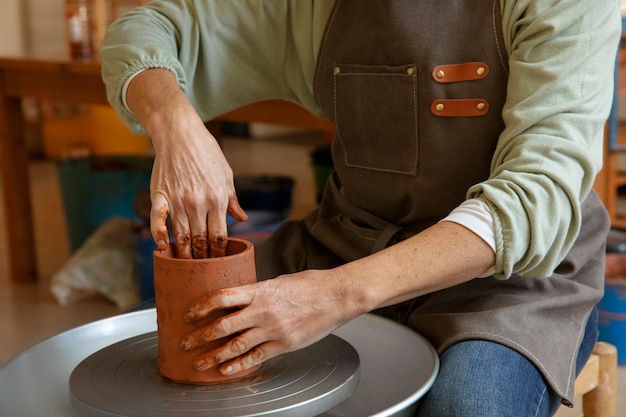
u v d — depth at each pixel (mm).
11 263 3486
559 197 1140
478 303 1293
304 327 1066
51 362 1209
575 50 1202
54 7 5773
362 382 1166
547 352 1223
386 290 1089
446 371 1150
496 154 1234
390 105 1383
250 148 6301
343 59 1440
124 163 3652
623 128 3400
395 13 1354
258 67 1602
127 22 1510
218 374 1072
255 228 2869
